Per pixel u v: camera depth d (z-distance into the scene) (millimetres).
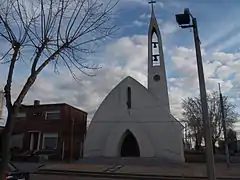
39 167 28531
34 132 42094
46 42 7312
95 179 20781
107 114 43250
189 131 56906
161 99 43625
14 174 10211
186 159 43750
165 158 38469
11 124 6336
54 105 42375
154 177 22688
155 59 46500
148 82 45469
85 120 47750
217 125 51938
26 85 6711
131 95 43375
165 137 41219
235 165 36969
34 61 7039
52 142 41094
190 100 54469
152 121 42094
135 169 27922
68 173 24562
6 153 6176
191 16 8797
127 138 41344
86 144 42562
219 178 22281
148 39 47531
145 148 38906
